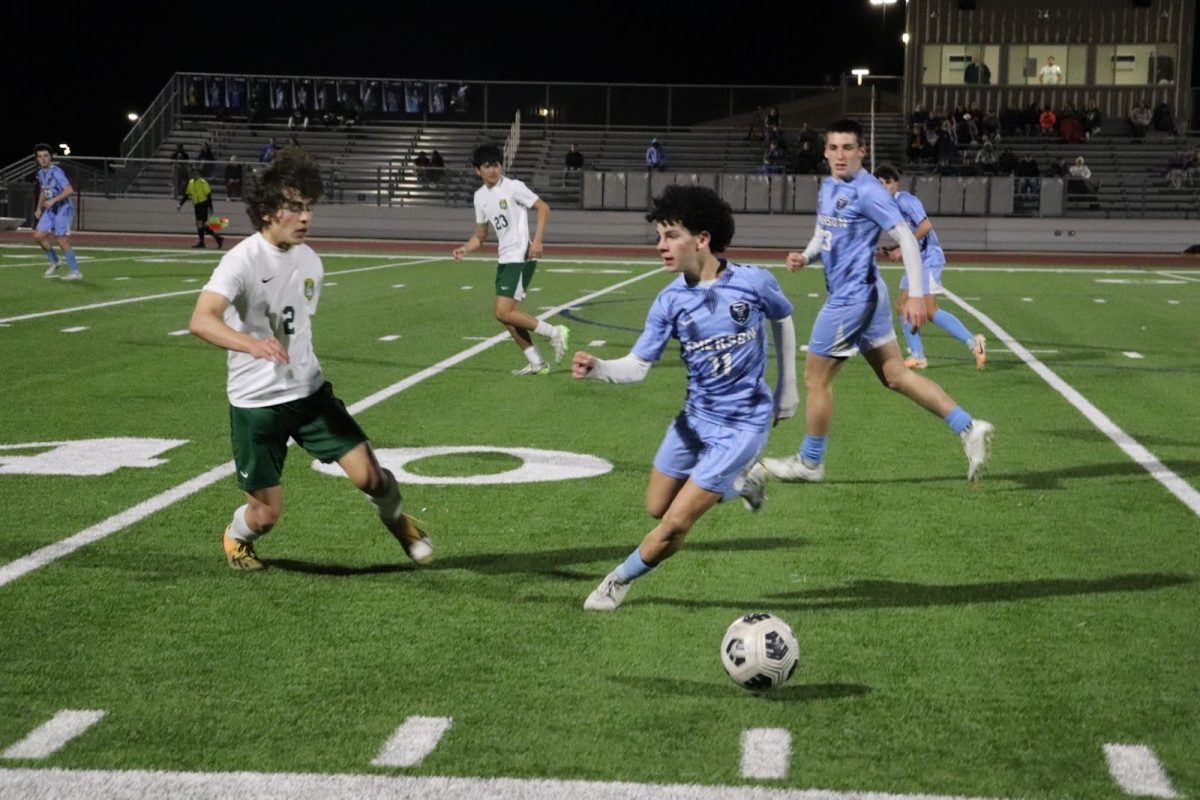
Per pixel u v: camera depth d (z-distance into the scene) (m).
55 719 4.77
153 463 9.04
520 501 8.12
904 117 48.28
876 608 6.10
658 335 5.73
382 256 33.88
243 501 8.02
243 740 4.59
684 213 5.57
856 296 8.19
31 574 6.54
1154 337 17.42
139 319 17.81
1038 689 5.10
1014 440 10.17
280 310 6.17
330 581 6.48
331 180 43.12
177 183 42.03
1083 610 6.08
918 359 14.20
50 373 13.10
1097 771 4.38
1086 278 29.58
